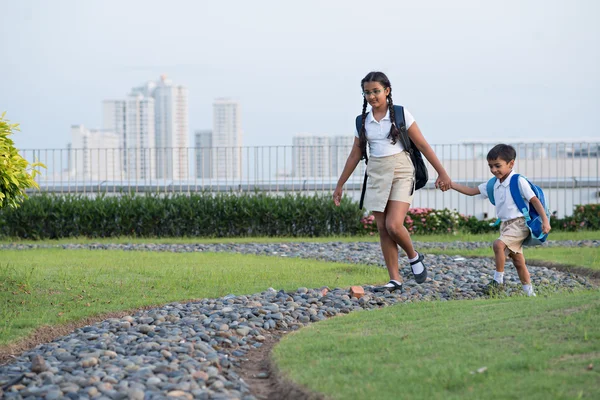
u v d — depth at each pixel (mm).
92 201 18422
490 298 7469
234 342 5828
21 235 18000
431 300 7559
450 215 17797
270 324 6387
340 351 4945
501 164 7621
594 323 4977
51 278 8820
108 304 7273
